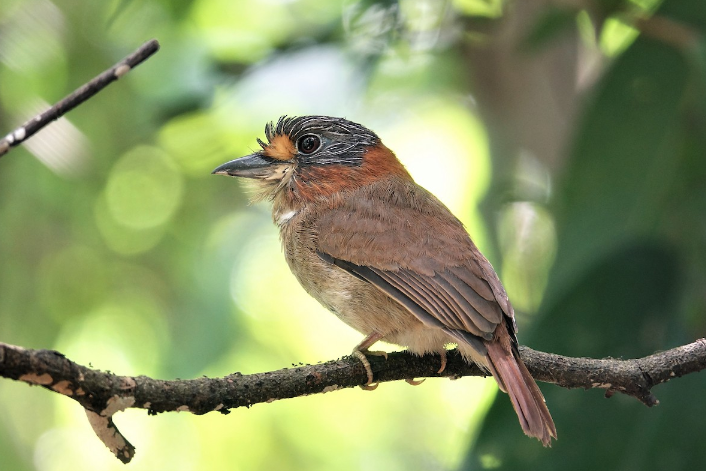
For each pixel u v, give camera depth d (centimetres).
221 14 1231
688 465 830
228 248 1356
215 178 1392
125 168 1380
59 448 1405
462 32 1071
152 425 1405
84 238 1378
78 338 1352
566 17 1016
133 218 1389
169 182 1398
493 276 748
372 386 738
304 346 1400
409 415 1538
